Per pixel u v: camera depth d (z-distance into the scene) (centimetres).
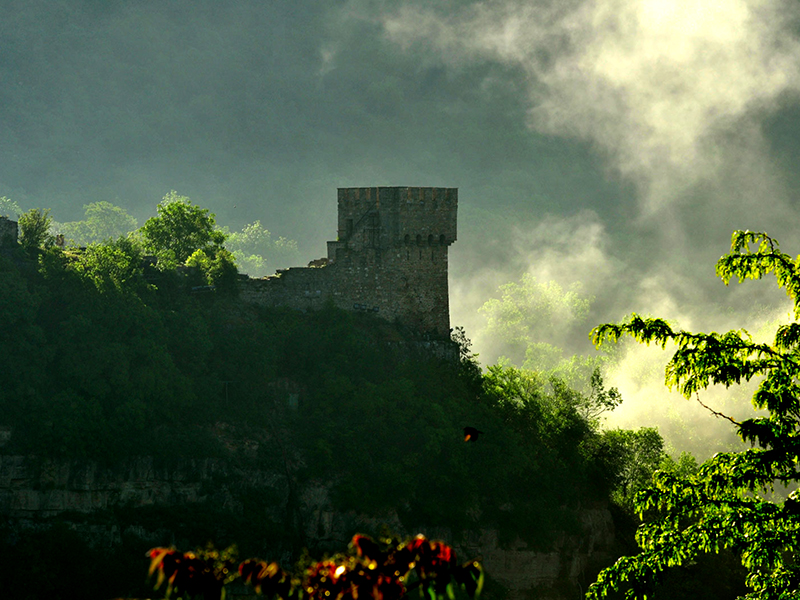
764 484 9025
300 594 4456
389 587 4484
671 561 8981
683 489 9200
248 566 4422
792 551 8700
